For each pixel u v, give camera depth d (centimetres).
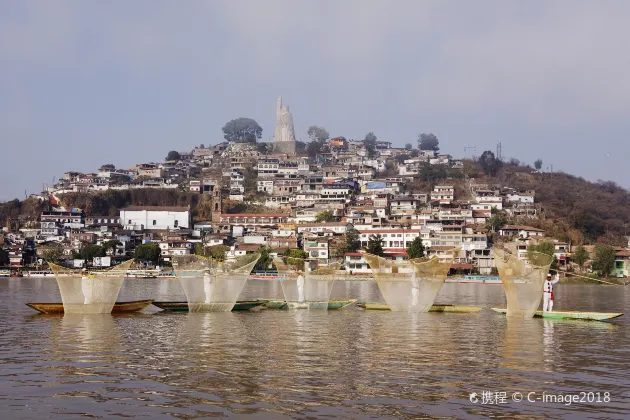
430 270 5538
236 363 2986
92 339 3744
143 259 18962
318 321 4775
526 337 3928
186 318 4962
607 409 2259
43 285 12288
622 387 2559
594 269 17038
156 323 4581
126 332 4066
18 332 4059
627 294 10588
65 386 2523
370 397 2383
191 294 5472
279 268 5903
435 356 3209
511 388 2530
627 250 18325
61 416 2142
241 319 4897
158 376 2698
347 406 2267
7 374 2734
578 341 3762
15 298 7869
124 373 2756
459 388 2525
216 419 2116
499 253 5184
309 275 5822
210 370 2823
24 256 19238
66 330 4156
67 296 5222
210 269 5588
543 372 2830
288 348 3428
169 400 2327
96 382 2589
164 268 18825
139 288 11125
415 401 2334
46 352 3275
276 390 2473
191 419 2116
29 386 2522
